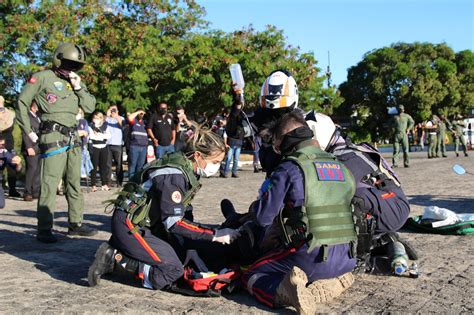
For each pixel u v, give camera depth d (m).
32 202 11.34
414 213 8.16
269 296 3.90
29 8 21.47
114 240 4.46
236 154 16.14
